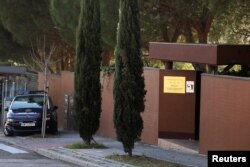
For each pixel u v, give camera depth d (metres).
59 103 31.45
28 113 25.41
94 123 18.86
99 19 18.58
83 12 18.48
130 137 15.72
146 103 20.95
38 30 33.84
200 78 19.23
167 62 20.23
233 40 25.50
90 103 18.66
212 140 16.64
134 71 15.41
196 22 23.64
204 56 17.33
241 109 15.32
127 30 15.32
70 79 29.62
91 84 18.55
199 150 17.28
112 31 23.72
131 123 15.56
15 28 33.50
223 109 16.14
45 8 32.34
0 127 30.73
